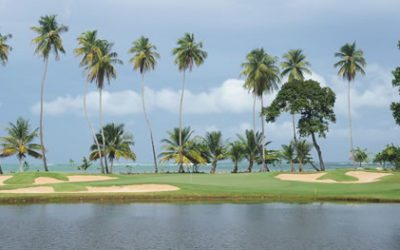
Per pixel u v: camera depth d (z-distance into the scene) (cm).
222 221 3344
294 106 9288
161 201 4562
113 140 9994
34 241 2644
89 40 8694
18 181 6425
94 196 4616
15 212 3784
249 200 4672
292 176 7369
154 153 9694
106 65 8719
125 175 7706
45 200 4500
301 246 2516
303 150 10300
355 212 3809
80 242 2623
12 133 9219
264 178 6975
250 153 10500
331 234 2862
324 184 6069
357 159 12888
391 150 5769
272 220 3406
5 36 8406
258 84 9525
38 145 9356
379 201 4544
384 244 2566
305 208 4062
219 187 5416
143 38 9306
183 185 5412
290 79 9825
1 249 2456
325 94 9438
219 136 10275
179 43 9375
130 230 2997
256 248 2481
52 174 6850
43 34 8381
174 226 3138
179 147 9775
